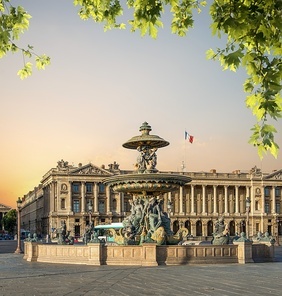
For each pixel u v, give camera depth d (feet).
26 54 40.29
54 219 469.98
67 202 474.90
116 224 205.16
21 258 140.87
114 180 115.24
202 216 508.94
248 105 23.79
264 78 23.11
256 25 23.20
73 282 72.28
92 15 38.17
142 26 27.58
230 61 23.80
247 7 23.17
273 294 58.03
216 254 107.96
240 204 520.42
